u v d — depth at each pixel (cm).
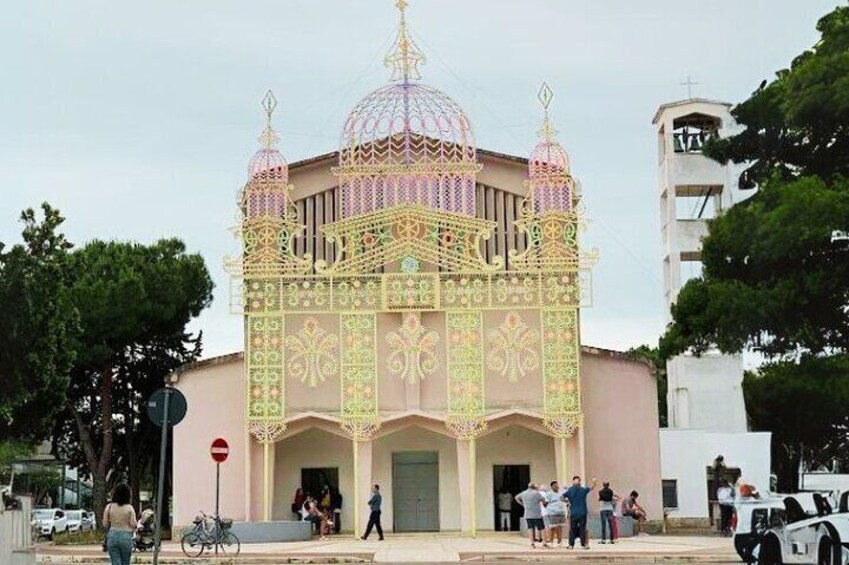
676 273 5275
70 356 3966
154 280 5391
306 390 4206
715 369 5166
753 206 2755
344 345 4203
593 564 2866
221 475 4256
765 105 3039
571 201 4247
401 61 4488
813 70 2670
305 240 4534
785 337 2828
